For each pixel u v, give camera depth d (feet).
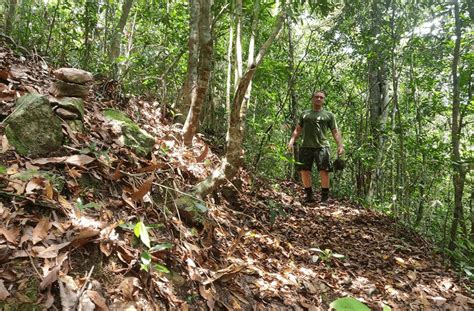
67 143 7.97
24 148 7.12
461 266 11.78
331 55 26.05
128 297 5.83
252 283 8.27
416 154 17.30
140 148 9.21
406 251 13.29
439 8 15.33
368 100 22.40
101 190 7.54
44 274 5.31
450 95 18.33
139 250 6.79
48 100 7.66
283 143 23.03
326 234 13.52
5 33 13.08
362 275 10.66
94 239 6.18
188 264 7.29
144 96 14.29
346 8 20.42
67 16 16.83
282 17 8.86
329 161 17.72
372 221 16.20
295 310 8.03
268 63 18.12
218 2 14.42
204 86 10.99
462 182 13.60
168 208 8.53
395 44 17.42
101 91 11.60
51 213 6.26
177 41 17.38
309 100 26.05
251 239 10.30
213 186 9.39
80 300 5.31
